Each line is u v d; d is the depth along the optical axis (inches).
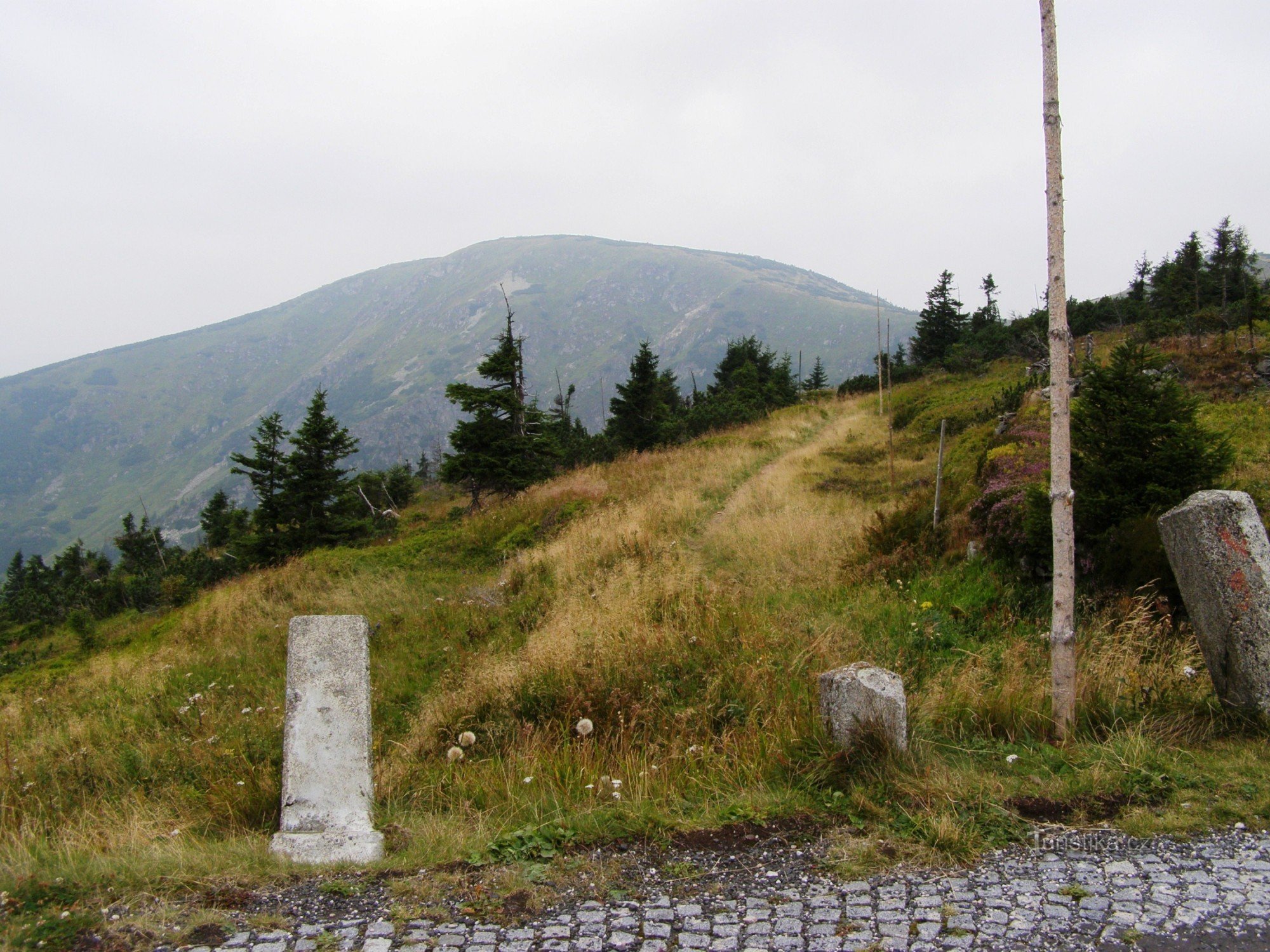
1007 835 160.4
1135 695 221.8
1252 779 173.2
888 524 451.2
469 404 929.5
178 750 289.3
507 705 278.5
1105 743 201.6
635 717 247.0
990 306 1947.6
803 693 254.5
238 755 268.8
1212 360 689.6
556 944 130.0
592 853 162.2
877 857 153.9
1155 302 1378.0
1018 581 350.0
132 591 1299.2
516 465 923.4
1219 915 129.5
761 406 1556.3
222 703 366.6
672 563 445.4
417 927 135.5
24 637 1273.4
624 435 1350.9
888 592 379.6
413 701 341.7
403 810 197.9
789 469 732.7
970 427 767.7
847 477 676.7
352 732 181.8
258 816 207.5
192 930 133.6
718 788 194.5
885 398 1229.7
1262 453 443.8
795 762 199.3
